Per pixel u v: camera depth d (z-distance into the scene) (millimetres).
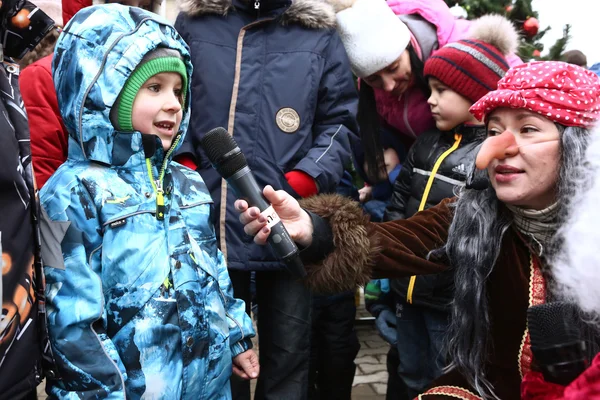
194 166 2201
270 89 2188
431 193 2373
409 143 2943
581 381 1050
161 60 1502
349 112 2305
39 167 1907
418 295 2318
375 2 2537
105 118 1440
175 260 1460
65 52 1479
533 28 3969
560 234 1213
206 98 2184
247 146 2158
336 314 2746
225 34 2236
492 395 1379
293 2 2258
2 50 1288
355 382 3379
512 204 1294
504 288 1353
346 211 1459
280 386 2172
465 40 2383
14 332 1163
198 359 1463
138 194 1454
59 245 1343
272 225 1343
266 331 2223
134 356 1355
